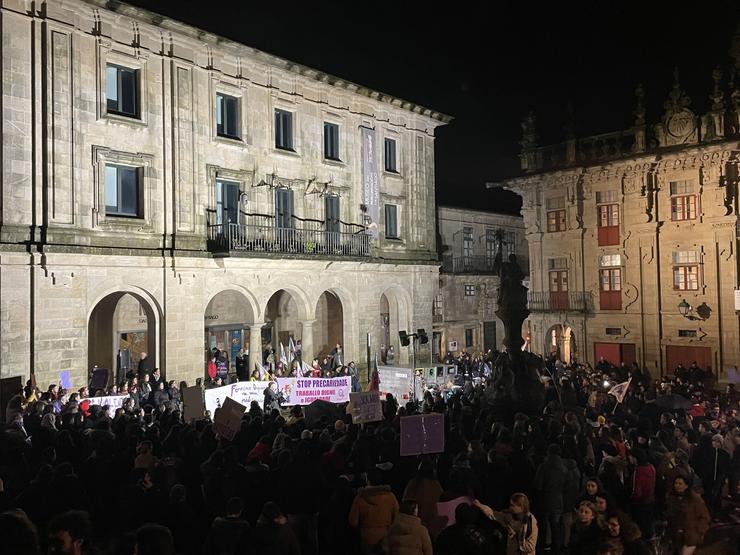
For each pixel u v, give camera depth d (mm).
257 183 30719
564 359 41469
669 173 35531
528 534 9039
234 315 34062
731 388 25500
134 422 15406
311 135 33469
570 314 39031
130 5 25328
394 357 38812
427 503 9766
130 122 25859
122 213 25953
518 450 11758
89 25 24703
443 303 45438
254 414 16750
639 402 22312
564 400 21016
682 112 34719
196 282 27812
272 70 31516
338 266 33781
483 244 50281
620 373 31672
